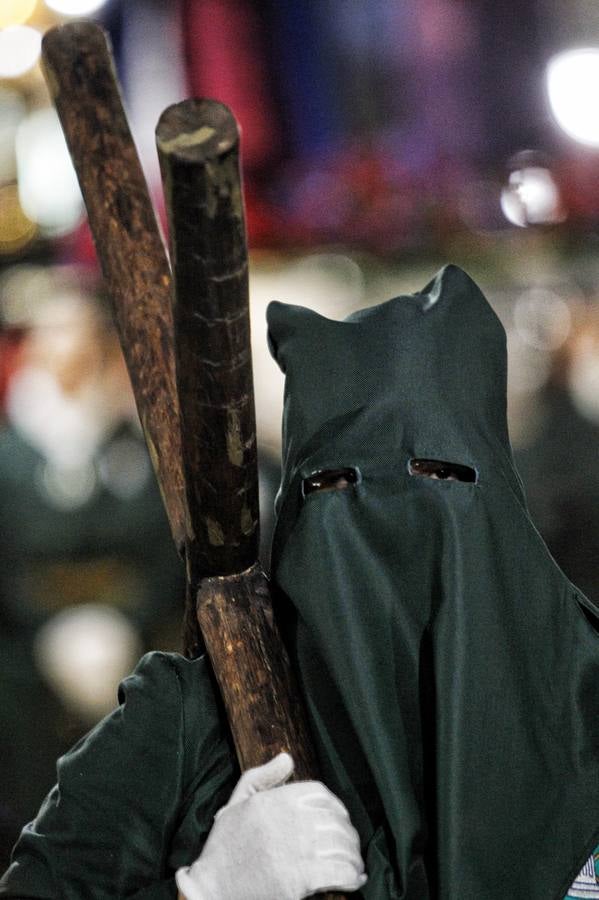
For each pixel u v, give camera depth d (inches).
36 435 363.9
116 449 366.6
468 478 130.4
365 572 126.8
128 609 351.6
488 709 124.3
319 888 114.1
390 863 121.0
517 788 124.1
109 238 137.2
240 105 443.2
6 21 484.1
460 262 458.6
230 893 115.3
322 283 459.8
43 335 389.7
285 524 131.4
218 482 121.8
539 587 129.0
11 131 486.0
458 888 120.0
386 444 130.1
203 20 439.2
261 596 129.0
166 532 361.7
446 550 126.6
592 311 436.1
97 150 137.9
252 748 122.3
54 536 349.1
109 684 334.6
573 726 127.1
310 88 446.6
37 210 479.5
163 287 136.4
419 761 125.2
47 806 131.7
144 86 439.2
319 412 132.5
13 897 127.7
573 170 458.6
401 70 450.3
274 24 443.5
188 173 105.3
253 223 457.1
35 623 338.6
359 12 445.7
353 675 124.0
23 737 315.9
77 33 139.1
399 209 457.1
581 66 453.1
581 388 419.5
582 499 397.4
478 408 132.7
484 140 457.1
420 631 127.1
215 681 132.1
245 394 117.4
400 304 136.3
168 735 130.7
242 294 112.0
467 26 452.1
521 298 451.8
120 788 130.0
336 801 118.2
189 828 129.1
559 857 124.0
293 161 453.1
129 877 128.6
